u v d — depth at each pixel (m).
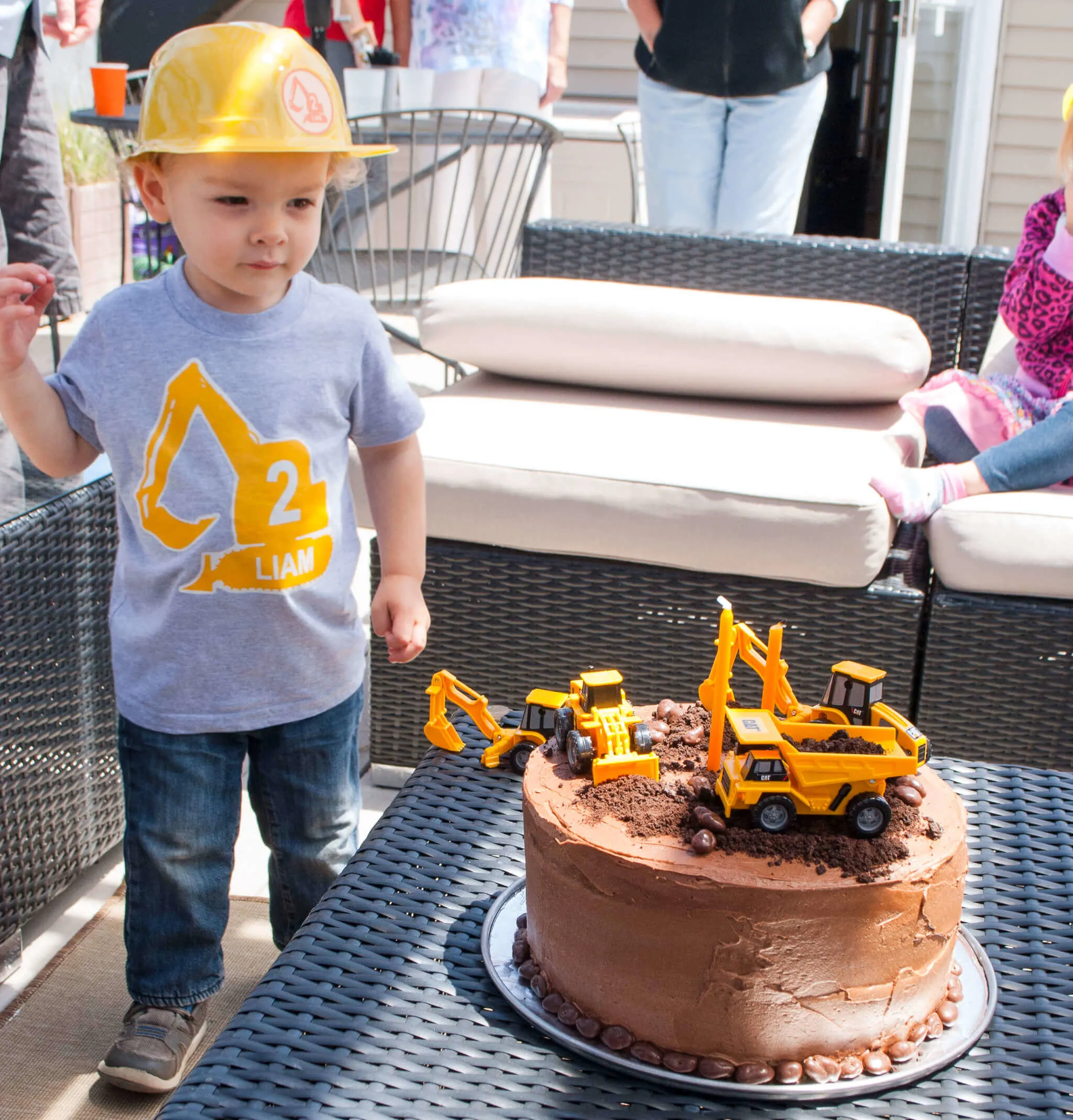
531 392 2.63
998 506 2.01
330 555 1.47
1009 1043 1.07
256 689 1.45
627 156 5.47
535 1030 1.07
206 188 1.27
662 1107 0.99
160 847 1.46
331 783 1.54
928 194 5.37
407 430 1.54
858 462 2.12
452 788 1.42
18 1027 1.62
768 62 3.28
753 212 3.51
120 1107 1.49
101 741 1.94
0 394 1.34
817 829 1.03
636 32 5.93
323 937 1.16
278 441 1.40
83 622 1.85
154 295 1.40
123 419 1.38
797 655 2.09
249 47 1.27
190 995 1.53
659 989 1.01
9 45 2.33
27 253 2.58
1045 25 5.23
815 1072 1.01
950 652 2.05
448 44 3.95
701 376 2.51
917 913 1.01
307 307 1.44
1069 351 2.32
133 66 5.96
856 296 2.83
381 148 1.36
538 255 2.94
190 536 1.39
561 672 2.19
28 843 1.75
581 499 2.06
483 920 1.21
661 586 2.10
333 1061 1.01
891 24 5.15
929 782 1.15
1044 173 5.43
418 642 1.53
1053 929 1.21
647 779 1.11
